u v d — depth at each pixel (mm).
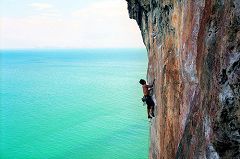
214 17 7250
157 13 16625
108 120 75062
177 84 12703
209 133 7066
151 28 19188
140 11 22750
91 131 65750
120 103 98375
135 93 120312
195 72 10070
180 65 12133
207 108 7250
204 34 8016
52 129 68875
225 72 6410
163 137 15320
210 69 7168
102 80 180000
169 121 13961
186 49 11125
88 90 135750
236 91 6102
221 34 6699
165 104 14602
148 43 21422
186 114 11125
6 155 53625
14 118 82062
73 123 73688
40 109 93688
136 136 60688
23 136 64188
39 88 148500
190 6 10703
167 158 14625
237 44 6094
